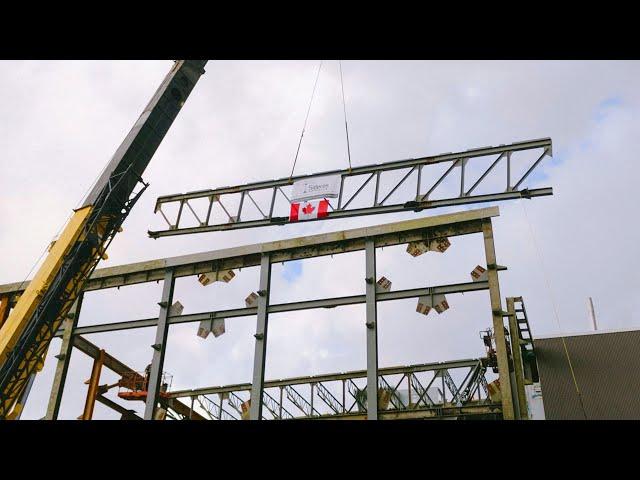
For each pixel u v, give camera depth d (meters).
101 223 24.81
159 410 36.16
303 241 33.72
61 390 34.59
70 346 35.75
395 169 28.31
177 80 27.59
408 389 33.00
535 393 40.34
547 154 26.11
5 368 21.42
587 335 33.69
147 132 26.50
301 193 29.11
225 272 35.31
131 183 25.69
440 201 27.03
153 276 36.72
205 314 34.09
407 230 31.81
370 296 30.89
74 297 23.66
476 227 30.86
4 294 38.72
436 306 29.72
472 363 32.25
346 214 28.14
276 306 32.72
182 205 31.34
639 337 32.81
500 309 28.20
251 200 30.19
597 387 32.12
